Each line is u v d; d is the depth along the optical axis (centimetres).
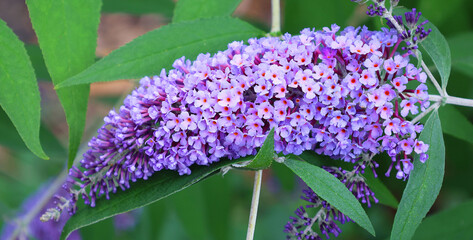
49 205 65
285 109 43
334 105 43
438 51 45
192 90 44
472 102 45
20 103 45
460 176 68
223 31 49
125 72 47
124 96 62
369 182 49
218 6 51
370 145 44
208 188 65
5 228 65
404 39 43
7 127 60
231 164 44
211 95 44
